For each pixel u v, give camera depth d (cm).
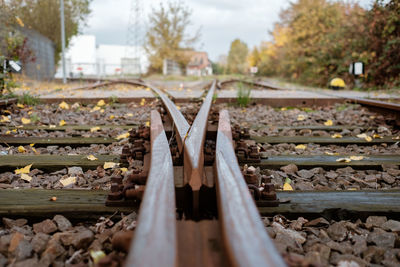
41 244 170
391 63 1374
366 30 1508
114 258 114
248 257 97
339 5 2266
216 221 140
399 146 386
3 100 573
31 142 378
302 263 102
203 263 112
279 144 384
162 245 105
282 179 280
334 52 1741
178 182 187
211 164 234
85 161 304
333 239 188
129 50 4288
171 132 347
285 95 859
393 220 202
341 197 227
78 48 4988
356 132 455
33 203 210
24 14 2234
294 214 207
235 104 757
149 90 1112
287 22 3011
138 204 208
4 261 160
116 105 720
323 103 752
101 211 203
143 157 287
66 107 673
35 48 1822
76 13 2567
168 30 3784
